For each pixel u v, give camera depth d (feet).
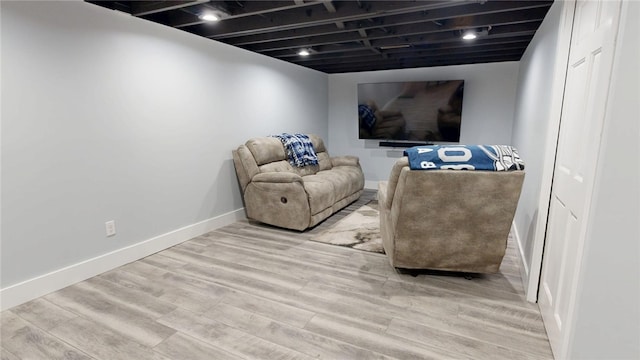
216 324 6.64
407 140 18.52
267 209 12.53
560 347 5.17
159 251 10.43
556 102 6.66
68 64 7.88
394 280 8.49
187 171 11.29
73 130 8.09
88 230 8.59
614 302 4.18
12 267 7.22
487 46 13.56
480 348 5.96
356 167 17.19
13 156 7.09
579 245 4.48
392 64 17.66
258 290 7.98
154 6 8.69
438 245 8.01
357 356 5.76
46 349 5.92
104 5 8.50
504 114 17.01
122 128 9.18
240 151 12.71
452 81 16.90
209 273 8.89
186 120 11.08
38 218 7.57
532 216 8.04
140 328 6.51
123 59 9.06
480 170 7.00
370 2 8.90
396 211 7.82
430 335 6.32
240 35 11.67
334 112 20.84
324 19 9.57
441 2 8.18
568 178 5.72
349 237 11.66
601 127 4.05
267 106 15.01
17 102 7.07
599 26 4.74
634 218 3.92
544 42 8.57
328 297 7.68
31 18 7.15
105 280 8.50
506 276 8.73
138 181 9.73
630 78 3.75
